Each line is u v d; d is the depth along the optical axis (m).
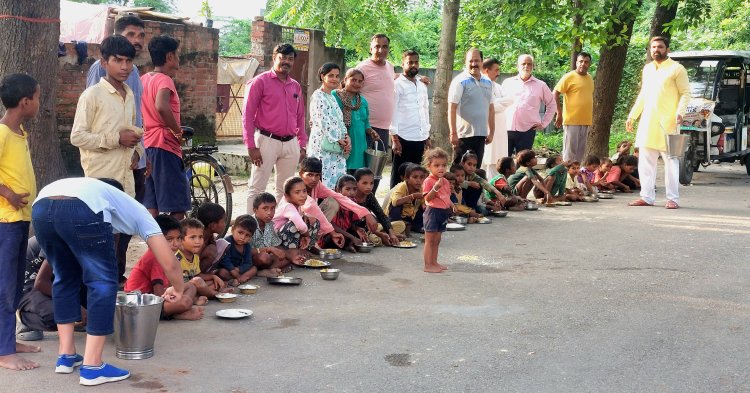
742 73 15.52
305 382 4.29
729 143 15.31
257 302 5.94
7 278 4.38
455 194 9.67
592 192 12.02
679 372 4.61
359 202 8.13
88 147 5.65
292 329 5.27
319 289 6.38
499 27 17.45
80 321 4.55
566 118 12.62
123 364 4.48
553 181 11.50
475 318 5.64
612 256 7.89
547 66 25.84
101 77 5.99
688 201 12.02
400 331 5.28
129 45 5.61
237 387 4.18
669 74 10.99
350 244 7.89
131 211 4.37
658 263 7.60
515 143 11.88
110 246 4.19
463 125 10.30
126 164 5.86
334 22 20.42
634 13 13.58
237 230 6.43
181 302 5.29
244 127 7.75
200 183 8.88
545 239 8.73
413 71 9.40
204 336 5.05
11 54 6.26
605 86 15.12
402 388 4.24
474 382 4.36
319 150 8.23
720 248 8.34
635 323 5.59
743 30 27.72
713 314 5.86
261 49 17.31
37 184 6.51
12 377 4.22
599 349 5.00
